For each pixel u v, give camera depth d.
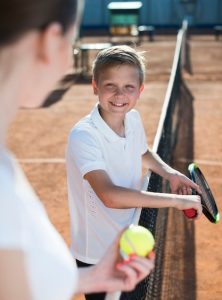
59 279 0.80
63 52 0.93
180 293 4.08
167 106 6.24
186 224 5.34
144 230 1.19
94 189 2.16
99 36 28.78
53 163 7.69
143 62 2.40
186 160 7.61
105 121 2.33
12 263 0.76
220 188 6.52
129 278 1.09
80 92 13.59
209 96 12.55
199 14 32.78
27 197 0.82
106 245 2.42
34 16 0.83
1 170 0.81
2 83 0.86
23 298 0.77
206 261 4.64
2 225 0.76
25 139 9.04
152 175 2.99
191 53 20.66
